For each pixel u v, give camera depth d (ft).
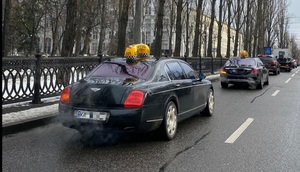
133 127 18.17
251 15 154.40
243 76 51.78
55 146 18.94
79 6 109.60
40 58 28.60
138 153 17.81
